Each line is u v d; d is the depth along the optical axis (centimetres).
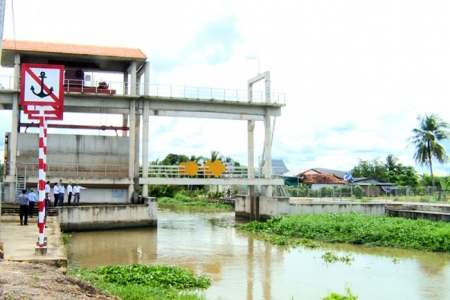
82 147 3694
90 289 930
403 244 2383
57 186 3047
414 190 4312
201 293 1405
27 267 1036
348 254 2183
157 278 1498
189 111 3712
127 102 3572
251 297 1383
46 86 1357
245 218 4238
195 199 6950
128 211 3234
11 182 3253
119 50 3669
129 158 3550
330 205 3769
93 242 2572
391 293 1456
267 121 3894
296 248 2375
